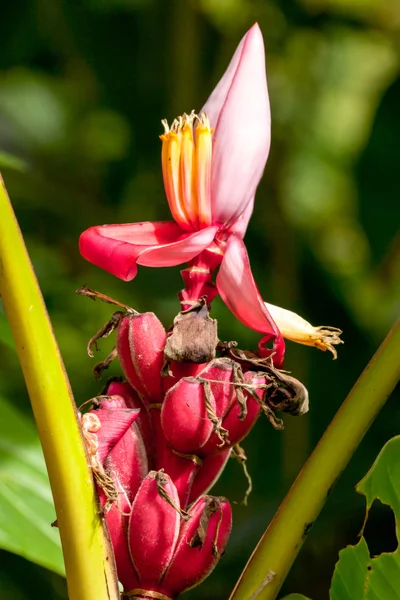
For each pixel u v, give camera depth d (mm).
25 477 1363
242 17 2754
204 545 1211
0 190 1169
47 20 2754
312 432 2107
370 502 1296
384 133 2146
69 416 1186
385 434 1978
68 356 2531
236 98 1250
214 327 1217
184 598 1928
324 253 2656
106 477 1195
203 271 1239
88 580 1194
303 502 1265
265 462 2111
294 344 2115
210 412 1204
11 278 1170
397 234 2230
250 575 1263
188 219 1245
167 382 1229
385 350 1272
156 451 1240
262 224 2508
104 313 2572
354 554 1304
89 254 1226
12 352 2498
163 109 2736
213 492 2100
